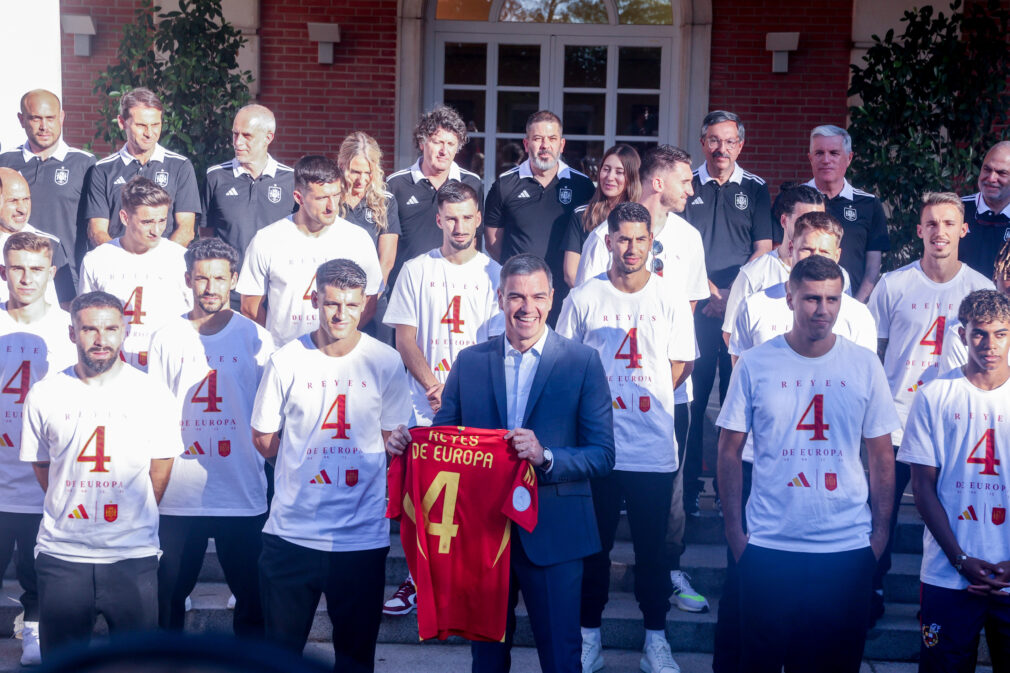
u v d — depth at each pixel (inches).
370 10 366.0
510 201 214.8
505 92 385.1
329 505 135.6
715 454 234.8
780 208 181.5
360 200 204.7
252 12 361.1
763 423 132.6
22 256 161.8
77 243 218.1
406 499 130.7
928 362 174.2
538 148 210.2
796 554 128.5
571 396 133.0
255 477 155.4
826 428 130.1
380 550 137.8
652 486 159.3
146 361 178.4
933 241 172.6
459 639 180.7
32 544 164.4
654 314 159.6
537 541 128.3
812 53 362.6
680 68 369.7
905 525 203.2
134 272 178.1
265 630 138.7
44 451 145.0
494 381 133.5
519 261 131.9
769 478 131.6
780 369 132.3
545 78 384.8
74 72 362.0
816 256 131.4
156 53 317.4
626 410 159.3
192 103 292.4
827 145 200.8
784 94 365.4
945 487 138.3
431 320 176.4
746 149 368.5
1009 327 133.8
